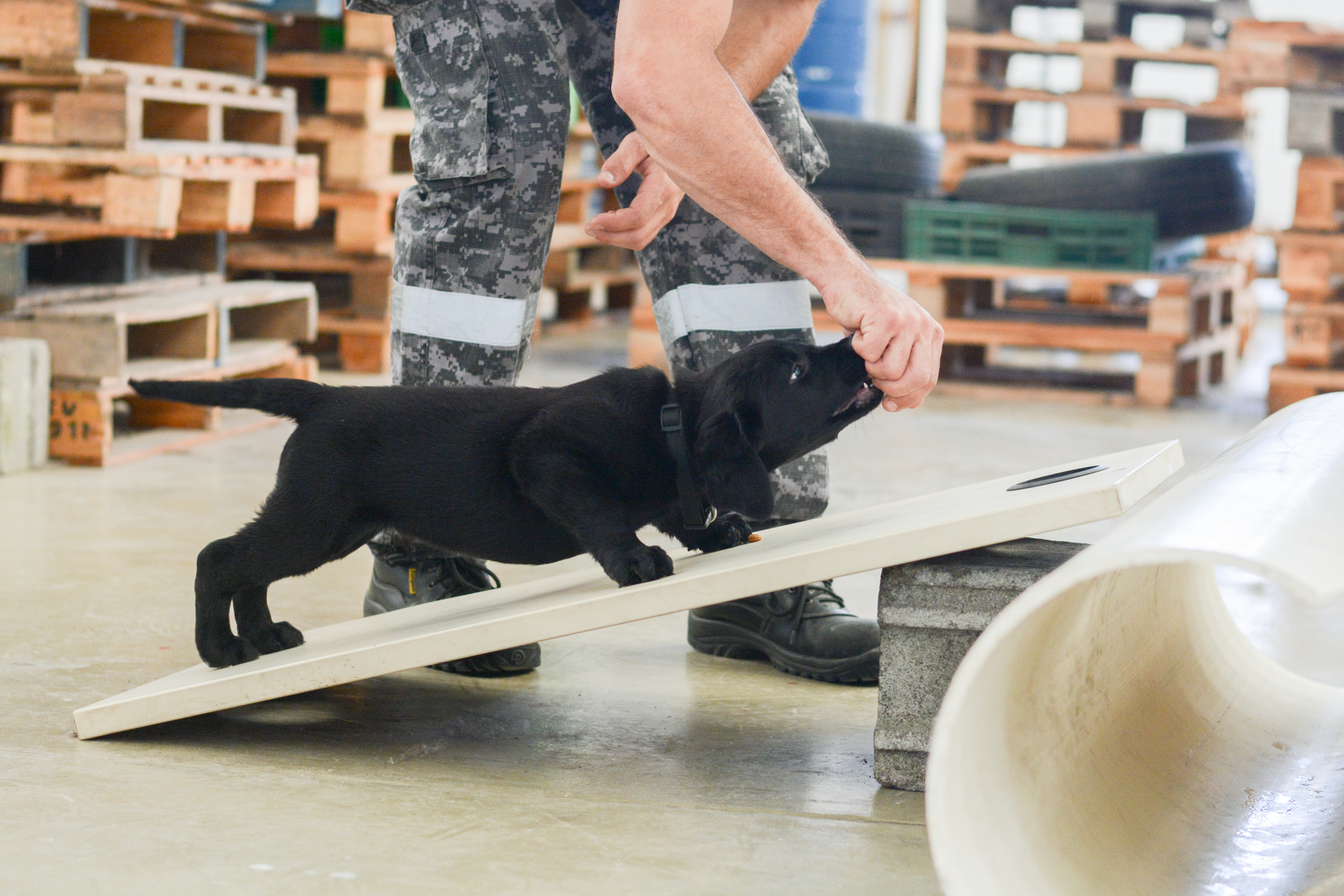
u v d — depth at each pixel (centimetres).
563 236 806
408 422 217
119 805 178
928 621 189
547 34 251
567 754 207
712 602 184
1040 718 159
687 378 218
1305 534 123
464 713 228
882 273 687
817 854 168
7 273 438
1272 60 590
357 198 612
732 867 163
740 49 254
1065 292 878
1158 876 154
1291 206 1192
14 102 471
